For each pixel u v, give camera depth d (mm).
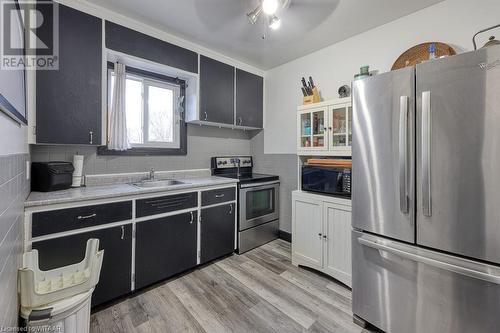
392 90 1440
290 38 2486
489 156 1120
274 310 1769
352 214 1671
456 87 1200
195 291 1999
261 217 2992
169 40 2375
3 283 787
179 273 2281
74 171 2016
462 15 1822
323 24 2219
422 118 1300
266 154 3461
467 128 1174
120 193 1796
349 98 2184
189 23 2178
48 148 1971
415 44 2049
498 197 1103
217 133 3270
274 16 1863
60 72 1744
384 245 1452
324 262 2215
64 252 1549
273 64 3207
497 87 1090
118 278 1806
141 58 2164
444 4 1897
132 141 2494
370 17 2115
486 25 1725
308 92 2672
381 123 1495
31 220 1423
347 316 1713
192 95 2713
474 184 1163
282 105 3230
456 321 1226
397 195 1430
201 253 2385
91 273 1319
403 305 1409
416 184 1360
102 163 2266
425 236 1326
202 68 2672
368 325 1611
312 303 1854
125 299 1878
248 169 3584
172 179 2742
